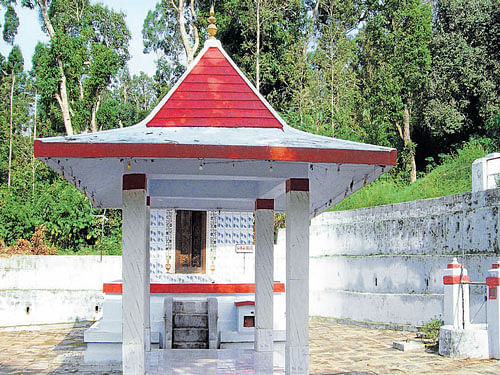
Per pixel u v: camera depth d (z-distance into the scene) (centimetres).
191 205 1296
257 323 1106
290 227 820
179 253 1391
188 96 902
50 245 2152
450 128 2619
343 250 1920
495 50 2627
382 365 1148
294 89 3030
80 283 1867
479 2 2677
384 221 1739
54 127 3256
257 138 790
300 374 799
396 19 2739
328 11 3806
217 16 3067
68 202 2214
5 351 1366
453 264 1237
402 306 1630
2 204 2211
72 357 1256
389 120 2773
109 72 3000
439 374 1050
